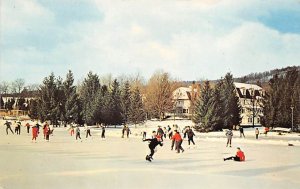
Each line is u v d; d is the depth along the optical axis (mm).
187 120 99500
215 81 82250
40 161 19719
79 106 87562
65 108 85500
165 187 13484
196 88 105000
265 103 78625
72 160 20609
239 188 13594
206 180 15086
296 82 76688
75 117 86062
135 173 16453
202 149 31312
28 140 37750
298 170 18891
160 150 29641
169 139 47344
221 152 28391
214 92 68688
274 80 79812
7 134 48969
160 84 102750
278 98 76812
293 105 74062
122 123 89000
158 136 33906
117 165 19031
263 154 27531
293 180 15688
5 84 156000
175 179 15156
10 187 12812
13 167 17344
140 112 87562
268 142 41875
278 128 76750
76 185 13414
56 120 85562
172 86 112125
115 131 66438
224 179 15484
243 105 104312
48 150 26547
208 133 62688
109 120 84250
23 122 92312
